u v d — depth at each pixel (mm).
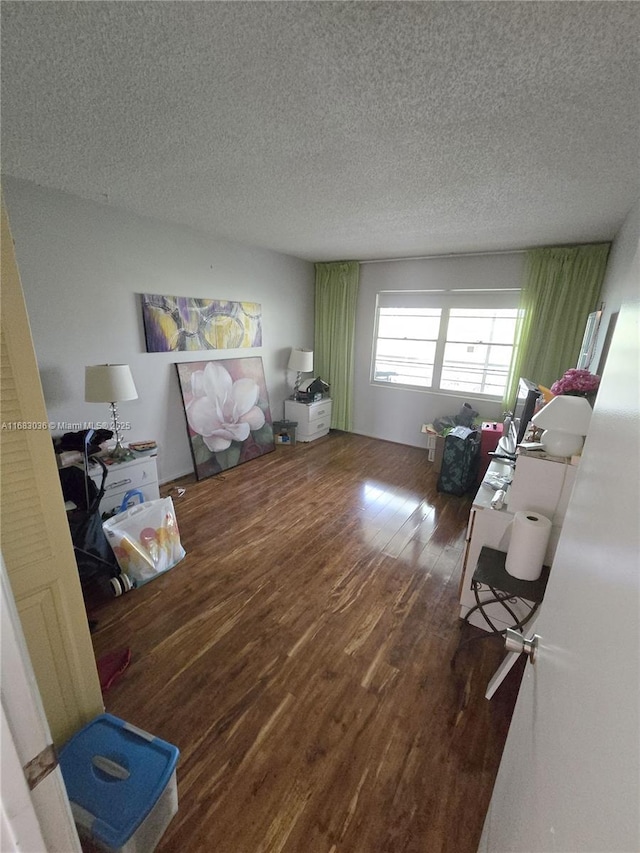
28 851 397
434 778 1244
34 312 2377
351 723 1416
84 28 961
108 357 2838
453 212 2514
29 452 938
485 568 1679
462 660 1703
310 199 2342
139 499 2666
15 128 1520
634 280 688
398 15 901
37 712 414
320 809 1157
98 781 974
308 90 1229
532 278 3498
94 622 1864
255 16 917
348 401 5059
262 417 4301
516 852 630
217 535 2676
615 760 375
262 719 1422
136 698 1493
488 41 978
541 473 1687
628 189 1976
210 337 3625
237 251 3723
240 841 1082
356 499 3283
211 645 1750
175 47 1038
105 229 2654
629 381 592
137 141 1621
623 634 422
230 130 1510
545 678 733
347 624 1896
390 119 1396
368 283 4625
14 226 2215
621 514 512
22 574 972
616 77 1103
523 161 1716
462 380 4332
